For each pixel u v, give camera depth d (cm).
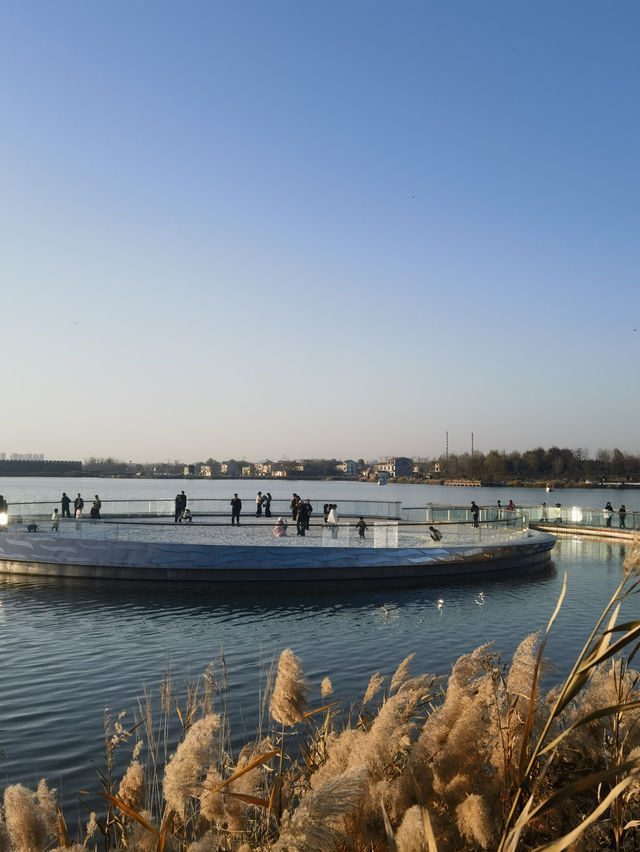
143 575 2966
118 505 4784
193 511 5700
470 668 319
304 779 359
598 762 309
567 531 5119
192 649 1827
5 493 15050
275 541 3231
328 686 401
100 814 814
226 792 277
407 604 2527
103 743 1088
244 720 1136
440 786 262
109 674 1569
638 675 342
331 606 2495
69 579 3020
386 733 271
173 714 1202
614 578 3105
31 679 1534
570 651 1695
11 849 256
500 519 3875
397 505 4781
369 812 241
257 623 2192
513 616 2264
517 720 288
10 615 2322
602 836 279
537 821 278
